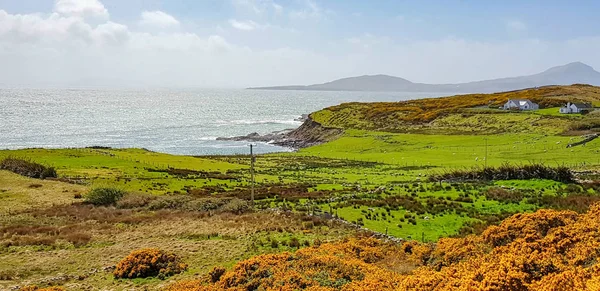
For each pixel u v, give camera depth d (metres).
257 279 19.28
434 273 17.84
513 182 46.41
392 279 18.02
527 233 21.53
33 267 26.50
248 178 74.62
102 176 71.88
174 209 47.69
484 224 32.06
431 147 104.75
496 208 36.66
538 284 14.20
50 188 60.50
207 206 47.22
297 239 30.47
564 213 23.53
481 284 14.57
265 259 21.95
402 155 96.00
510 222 23.33
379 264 22.92
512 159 72.81
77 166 81.00
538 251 18.38
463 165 71.19
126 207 49.78
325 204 43.47
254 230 34.28
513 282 14.42
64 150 99.88
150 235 34.88
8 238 34.09
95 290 22.70
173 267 25.36
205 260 27.00
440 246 23.89
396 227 33.22
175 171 81.00
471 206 37.78
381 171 76.00
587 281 12.73
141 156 99.06
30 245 32.03
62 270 26.14
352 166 87.31
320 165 92.31
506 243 21.84
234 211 44.47
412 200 41.09
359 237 29.56
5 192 56.81
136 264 25.33
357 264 21.02
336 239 30.30
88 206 49.59
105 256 28.86
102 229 37.59
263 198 53.00
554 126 110.62
